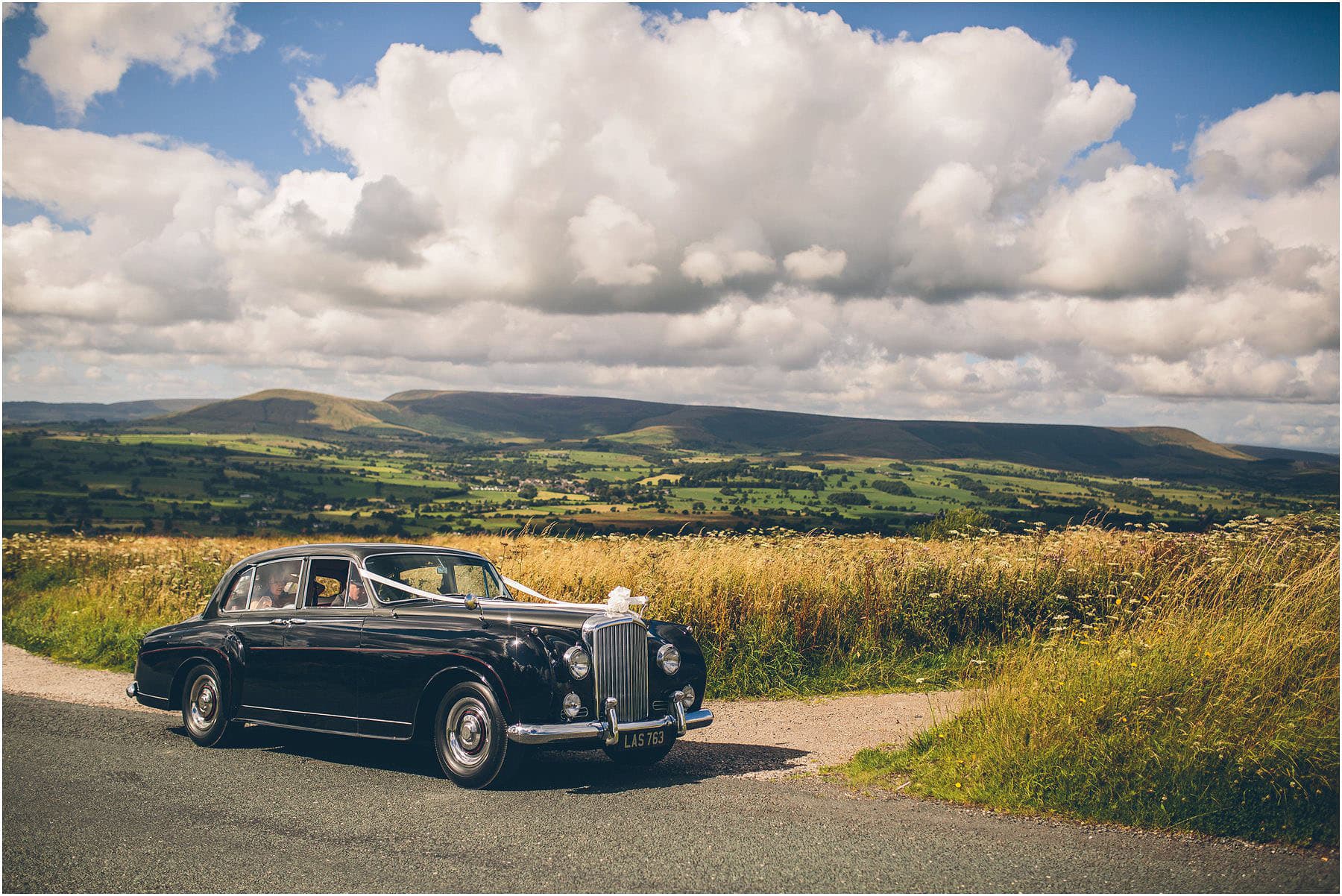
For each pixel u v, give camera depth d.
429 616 6.98
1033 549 12.34
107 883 4.44
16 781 6.45
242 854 4.89
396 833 5.25
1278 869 4.52
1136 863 4.63
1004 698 6.65
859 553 12.50
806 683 10.46
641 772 6.90
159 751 7.55
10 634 14.47
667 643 7.08
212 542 20.41
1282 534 11.37
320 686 7.20
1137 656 6.52
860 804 5.81
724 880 4.44
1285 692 5.96
